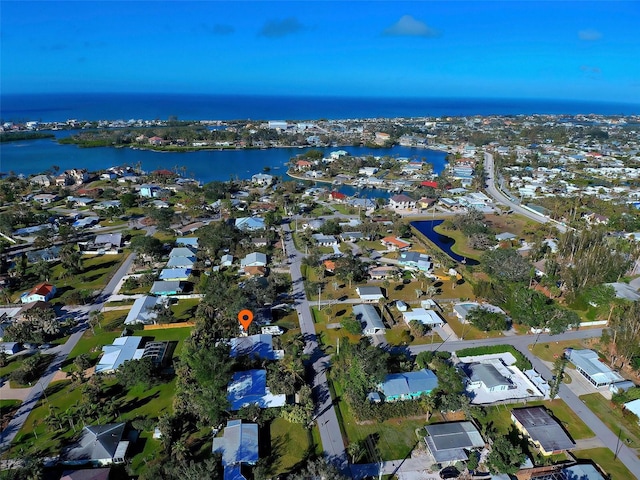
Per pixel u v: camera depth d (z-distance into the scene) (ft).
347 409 254.27
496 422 246.47
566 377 285.84
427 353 288.51
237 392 254.47
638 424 243.60
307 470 205.46
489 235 539.70
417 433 232.94
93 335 325.01
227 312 328.70
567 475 206.08
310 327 339.77
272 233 528.22
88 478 197.26
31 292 373.81
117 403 254.68
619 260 423.23
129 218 622.54
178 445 210.79
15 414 245.24
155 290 382.63
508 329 342.23
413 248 514.68
